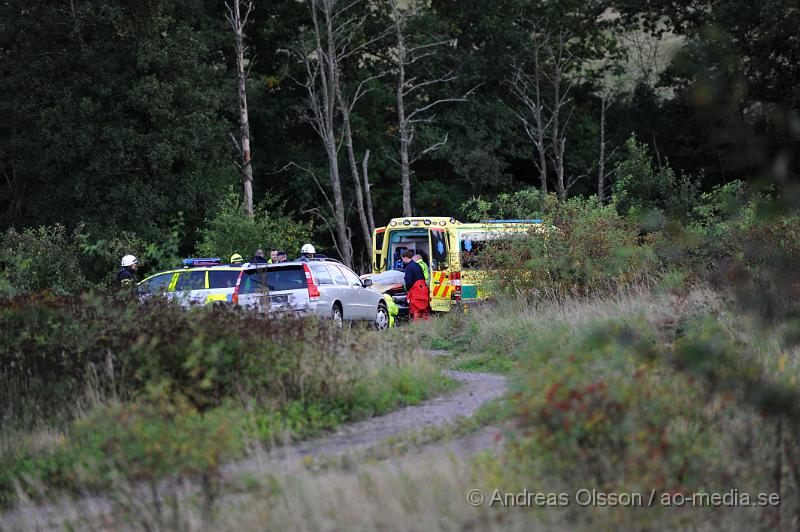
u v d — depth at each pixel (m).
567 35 162.88
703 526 19.95
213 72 130.12
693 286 42.31
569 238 59.91
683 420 22.78
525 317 53.16
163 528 21.45
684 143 159.62
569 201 63.78
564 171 167.12
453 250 77.31
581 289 57.47
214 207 118.88
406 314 83.19
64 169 117.50
